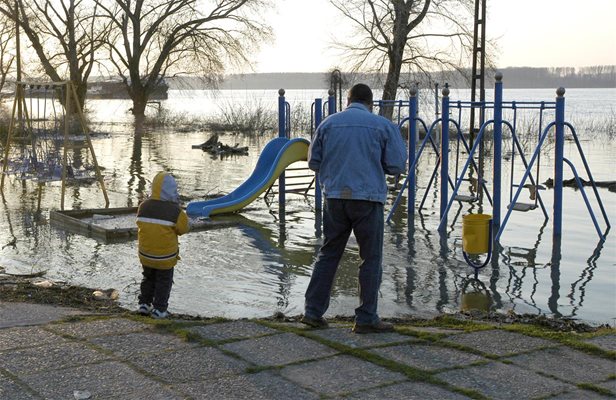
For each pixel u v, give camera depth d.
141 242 6.54
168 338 5.53
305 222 13.80
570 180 19.64
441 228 12.97
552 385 4.64
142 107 46.75
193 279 9.16
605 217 12.95
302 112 41.72
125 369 4.83
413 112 15.38
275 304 8.03
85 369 4.82
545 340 5.61
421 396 4.42
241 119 44.16
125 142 34.53
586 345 5.40
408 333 5.77
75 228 12.70
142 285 6.73
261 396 4.39
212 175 21.67
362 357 5.13
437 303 8.16
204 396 4.38
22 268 9.56
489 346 5.43
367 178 5.66
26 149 22.23
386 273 9.60
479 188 16.70
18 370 4.79
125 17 44.59
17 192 17.23
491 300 8.32
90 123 44.84
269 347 5.33
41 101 67.50
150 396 4.38
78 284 8.72
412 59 33.69
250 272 9.59
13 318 6.14
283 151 15.48
